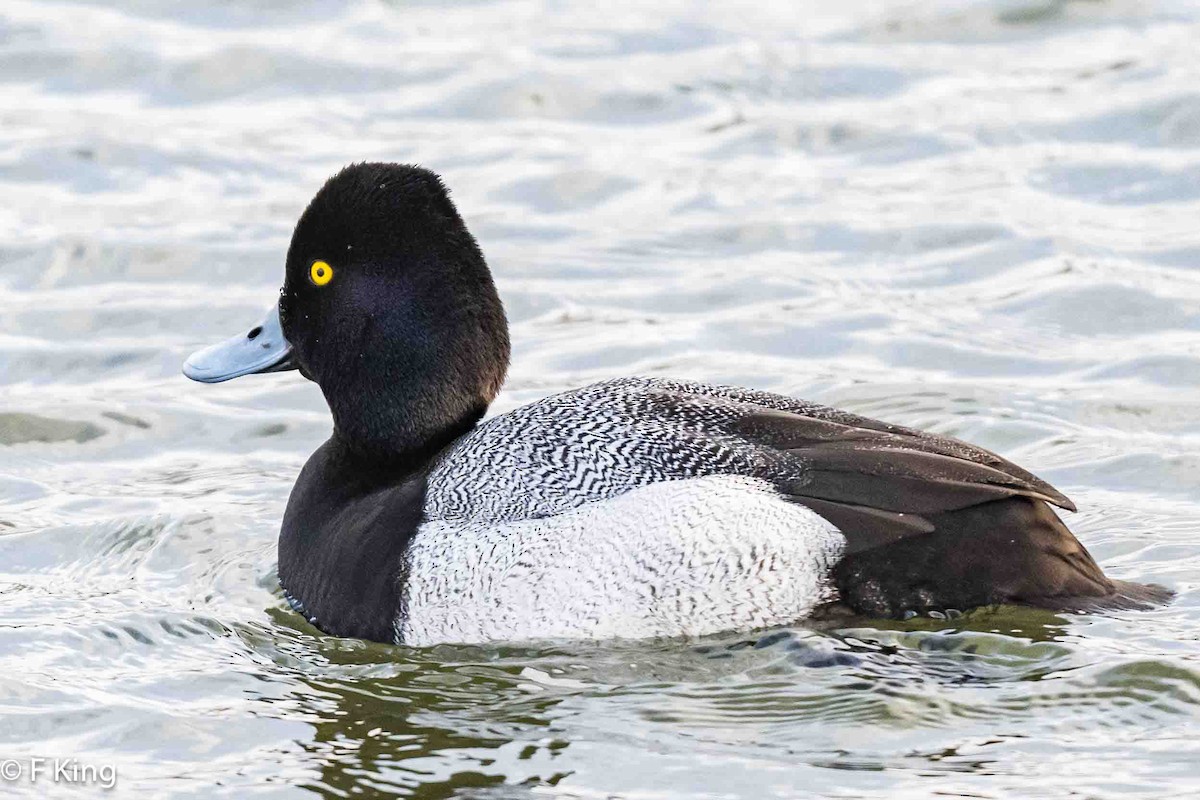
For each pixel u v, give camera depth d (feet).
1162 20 66.95
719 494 28.91
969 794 23.82
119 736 26.94
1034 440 39.47
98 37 67.87
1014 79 63.21
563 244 52.95
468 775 25.25
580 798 24.34
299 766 25.79
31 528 36.73
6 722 27.40
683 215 54.65
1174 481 36.83
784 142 59.57
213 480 39.60
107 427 42.45
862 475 28.71
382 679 28.68
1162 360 43.65
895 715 26.12
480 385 32.48
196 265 51.21
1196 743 25.00
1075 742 25.21
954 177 56.18
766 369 44.50
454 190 56.44
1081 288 48.14
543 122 61.72
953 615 28.17
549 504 29.63
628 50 66.90
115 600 32.94
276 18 70.38
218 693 28.50
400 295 32.04
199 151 59.06
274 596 32.96
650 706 27.02
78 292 49.88
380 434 32.40
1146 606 28.73
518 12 71.41
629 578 28.84
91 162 58.18
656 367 44.88
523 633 29.17
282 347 34.01
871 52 66.18
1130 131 58.18
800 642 27.96
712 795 24.16
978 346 45.47
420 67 65.62
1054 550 28.50
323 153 58.90
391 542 30.48
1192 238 50.78
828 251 51.83
